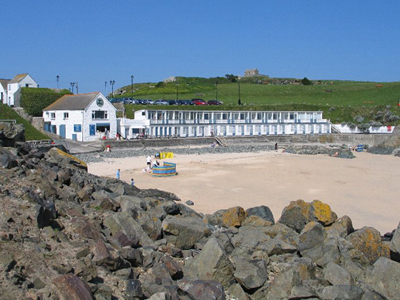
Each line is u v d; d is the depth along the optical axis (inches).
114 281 469.7
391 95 5762.8
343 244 637.9
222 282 532.7
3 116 2380.7
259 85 7180.1
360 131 4539.9
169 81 7436.0
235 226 787.4
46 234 518.9
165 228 659.4
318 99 5949.8
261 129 4138.8
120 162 2287.2
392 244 620.1
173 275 529.7
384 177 1984.5
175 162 2383.1
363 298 499.5
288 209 784.3
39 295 388.2
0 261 418.6
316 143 4133.9
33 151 1023.0
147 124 3371.1
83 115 2955.2
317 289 530.3
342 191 1609.3
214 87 6806.1
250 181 1791.3
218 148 3282.5
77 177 898.1
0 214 521.7
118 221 635.5
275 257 632.4
